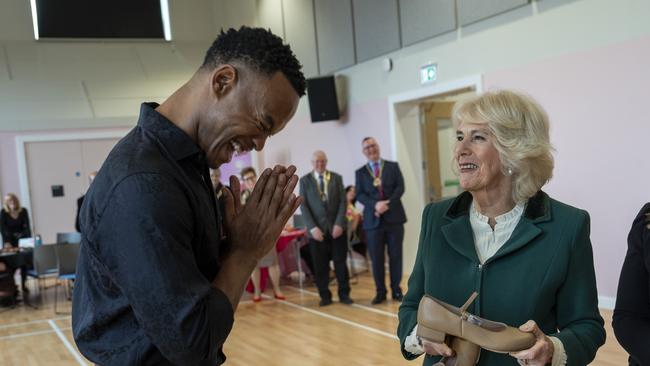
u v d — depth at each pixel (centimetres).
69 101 1070
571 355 123
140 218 92
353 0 769
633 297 134
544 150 135
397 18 694
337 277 585
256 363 410
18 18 1157
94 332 104
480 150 137
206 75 107
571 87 507
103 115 1065
